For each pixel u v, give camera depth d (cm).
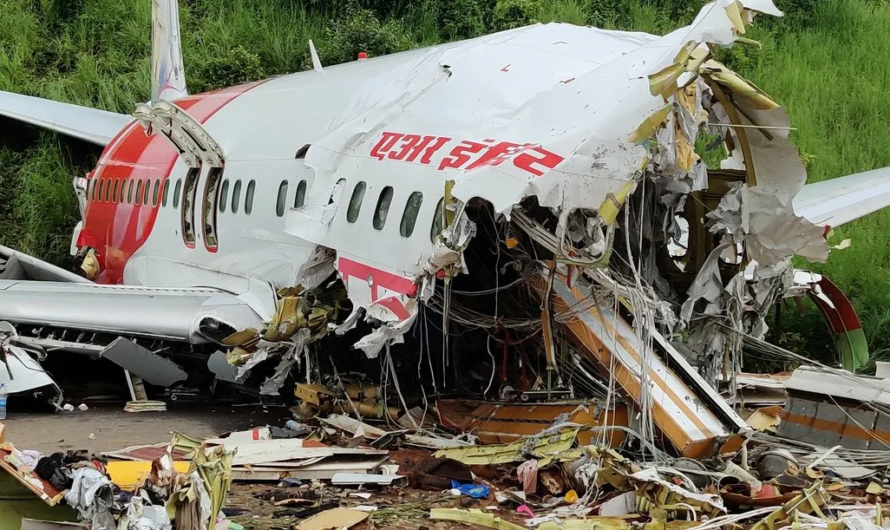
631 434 845
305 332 1070
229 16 2567
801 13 2631
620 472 735
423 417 991
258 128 1323
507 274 980
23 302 1227
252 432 960
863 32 2572
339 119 1135
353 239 976
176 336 1162
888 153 2056
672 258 1009
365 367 1123
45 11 2564
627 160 782
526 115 901
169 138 1372
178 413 1168
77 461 747
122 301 1223
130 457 862
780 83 2273
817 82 2302
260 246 1226
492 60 1021
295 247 1141
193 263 1419
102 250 1773
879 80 2347
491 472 838
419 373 1026
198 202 1391
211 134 1432
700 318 975
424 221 880
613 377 841
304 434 999
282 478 827
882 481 805
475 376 1069
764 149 874
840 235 1767
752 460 843
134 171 1652
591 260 781
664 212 960
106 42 2511
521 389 988
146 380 1198
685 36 805
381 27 2425
